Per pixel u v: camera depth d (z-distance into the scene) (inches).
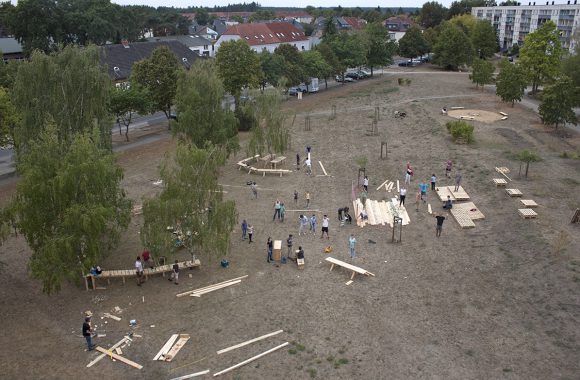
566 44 5137.8
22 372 825.5
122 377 813.9
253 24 4918.8
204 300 1027.9
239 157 2005.4
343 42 3909.9
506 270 1091.9
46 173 977.5
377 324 931.3
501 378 783.7
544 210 1371.8
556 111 2164.1
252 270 1144.2
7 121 1635.1
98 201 1013.8
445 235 1284.4
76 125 1462.8
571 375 781.3
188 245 1117.1
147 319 967.0
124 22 5002.5
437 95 3122.5
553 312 938.1
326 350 864.3
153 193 1612.9
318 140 2250.2
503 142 2047.2
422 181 1681.8
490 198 1482.5
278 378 800.9
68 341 906.1
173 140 2266.2
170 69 2333.9
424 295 1020.5
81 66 1473.9
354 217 1422.2
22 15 3563.0
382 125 2455.7
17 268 1160.8
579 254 1125.7
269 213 1462.8
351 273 1120.2
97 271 1064.8
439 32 5113.2
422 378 791.7
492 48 4825.3
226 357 854.5
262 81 3004.4
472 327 911.0
